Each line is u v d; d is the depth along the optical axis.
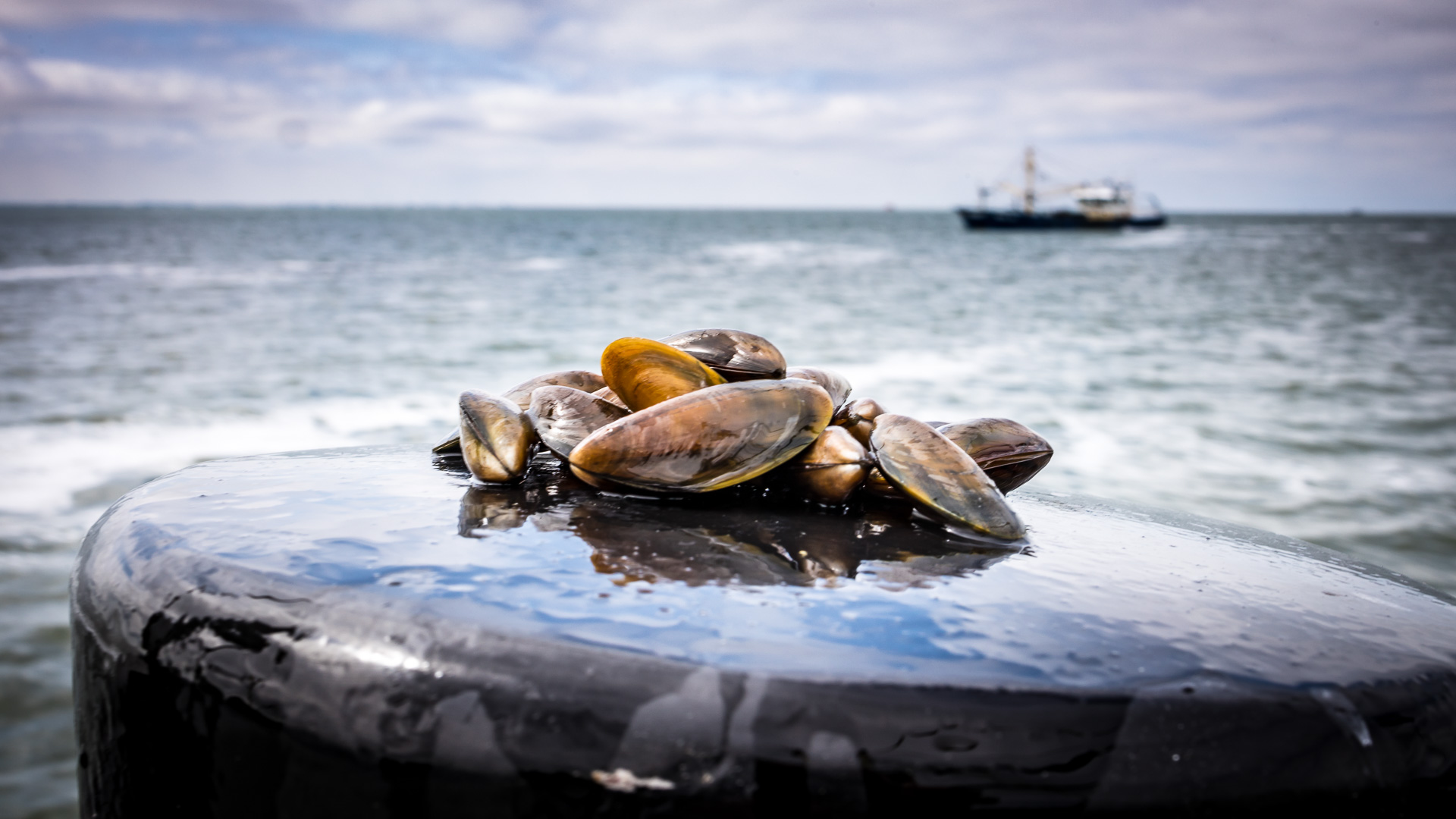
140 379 1.80
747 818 0.17
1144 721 0.18
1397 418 1.52
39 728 0.60
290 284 4.20
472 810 0.18
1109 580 0.23
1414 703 0.19
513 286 4.22
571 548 0.23
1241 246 9.49
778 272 5.28
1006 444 0.30
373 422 1.42
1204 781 0.18
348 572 0.21
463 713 0.18
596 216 26.89
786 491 0.29
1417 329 2.84
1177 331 2.76
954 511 0.26
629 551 0.23
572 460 0.27
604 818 0.18
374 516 0.25
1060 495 0.33
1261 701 0.18
